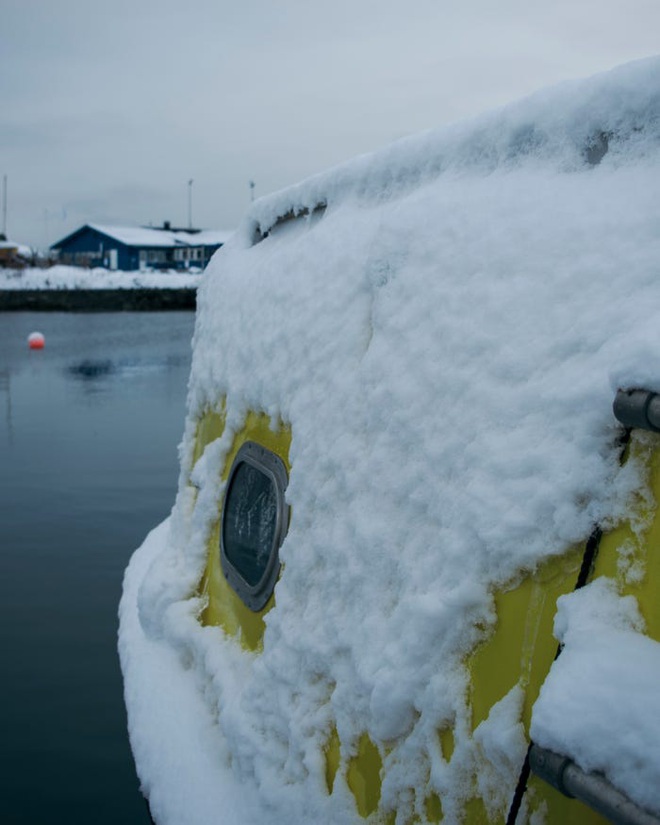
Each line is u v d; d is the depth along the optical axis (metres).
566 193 1.59
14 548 5.98
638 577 1.22
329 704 1.87
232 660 2.40
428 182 2.06
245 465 2.58
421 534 1.67
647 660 1.13
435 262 1.82
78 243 76.69
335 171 2.51
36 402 13.44
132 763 3.18
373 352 1.96
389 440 1.83
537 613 1.37
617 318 1.38
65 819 2.83
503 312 1.59
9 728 3.46
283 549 2.14
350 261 2.21
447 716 1.48
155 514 6.89
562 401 1.41
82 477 8.25
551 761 1.15
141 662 2.88
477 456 1.54
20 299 47.50
